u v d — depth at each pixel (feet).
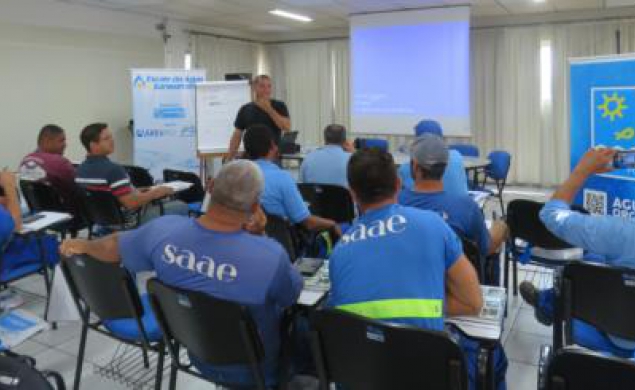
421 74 24.94
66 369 8.73
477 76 28.02
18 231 9.22
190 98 21.86
